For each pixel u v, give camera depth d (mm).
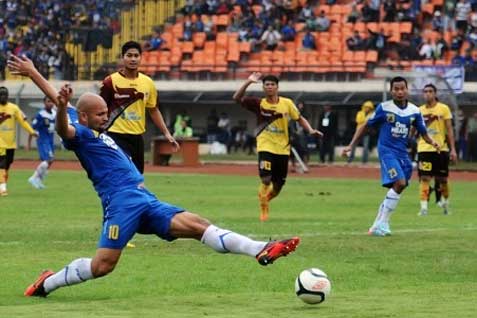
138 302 23797
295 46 123625
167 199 58156
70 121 24328
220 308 22875
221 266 30391
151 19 132375
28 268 29578
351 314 22016
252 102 45781
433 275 29000
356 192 66250
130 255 32750
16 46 130000
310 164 103000
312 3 128750
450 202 59656
